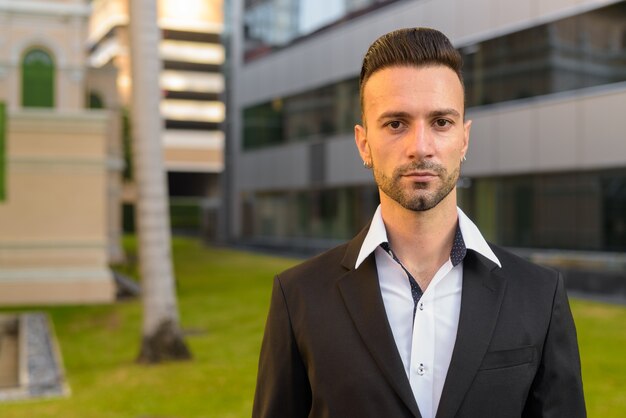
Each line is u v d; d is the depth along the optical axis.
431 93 1.43
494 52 18.78
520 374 1.49
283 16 30.72
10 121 15.05
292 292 1.65
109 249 25.73
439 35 1.49
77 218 15.39
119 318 12.73
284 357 1.63
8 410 6.73
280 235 32.12
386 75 1.46
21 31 20.14
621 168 15.68
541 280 1.59
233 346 9.89
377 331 1.50
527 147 17.75
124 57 60.22
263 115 32.84
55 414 6.58
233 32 35.41
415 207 1.47
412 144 1.43
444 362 1.49
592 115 16.03
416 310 1.53
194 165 66.81
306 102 29.11
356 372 1.50
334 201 27.92
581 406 1.58
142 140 9.08
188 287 17.12
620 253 15.66
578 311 12.11
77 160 15.34
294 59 29.70
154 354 8.91
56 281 15.12
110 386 7.67
